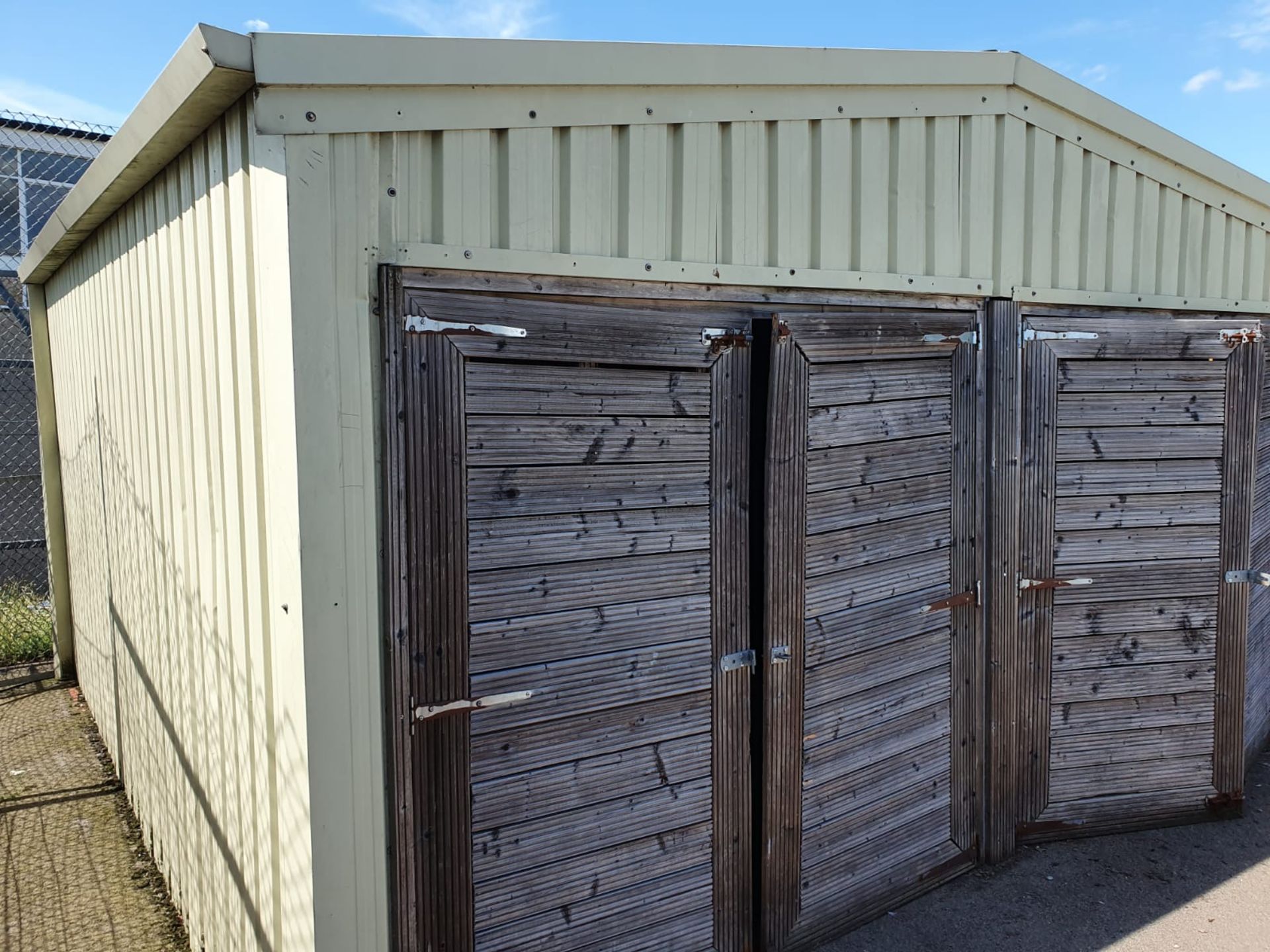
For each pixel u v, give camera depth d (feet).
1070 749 12.52
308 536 6.55
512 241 7.45
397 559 6.99
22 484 26.14
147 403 11.87
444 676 7.31
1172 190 13.07
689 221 8.57
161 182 10.36
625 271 8.14
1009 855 12.10
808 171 9.49
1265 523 14.37
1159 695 12.86
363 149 6.70
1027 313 11.69
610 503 8.22
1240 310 14.11
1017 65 10.77
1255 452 13.41
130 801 14.78
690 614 8.85
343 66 6.47
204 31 6.02
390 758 7.08
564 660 8.02
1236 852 12.28
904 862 10.92
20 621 23.31
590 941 8.33
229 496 8.29
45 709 19.39
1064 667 12.40
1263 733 15.67
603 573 8.22
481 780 7.59
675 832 8.87
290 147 6.36
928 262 10.64
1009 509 11.70
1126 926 10.43
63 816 14.40
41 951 10.71
